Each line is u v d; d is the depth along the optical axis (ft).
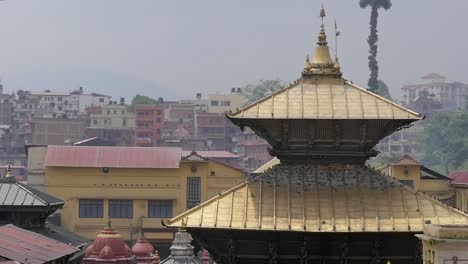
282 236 158.40
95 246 376.68
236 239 159.43
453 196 485.97
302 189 161.38
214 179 524.52
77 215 518.78
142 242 406.41
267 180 163.12
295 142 165.07
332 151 164.86
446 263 144.15
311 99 166.09
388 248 158.81
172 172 522.88
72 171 521.24
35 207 313.12
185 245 245.45
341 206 159.12
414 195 160.76
